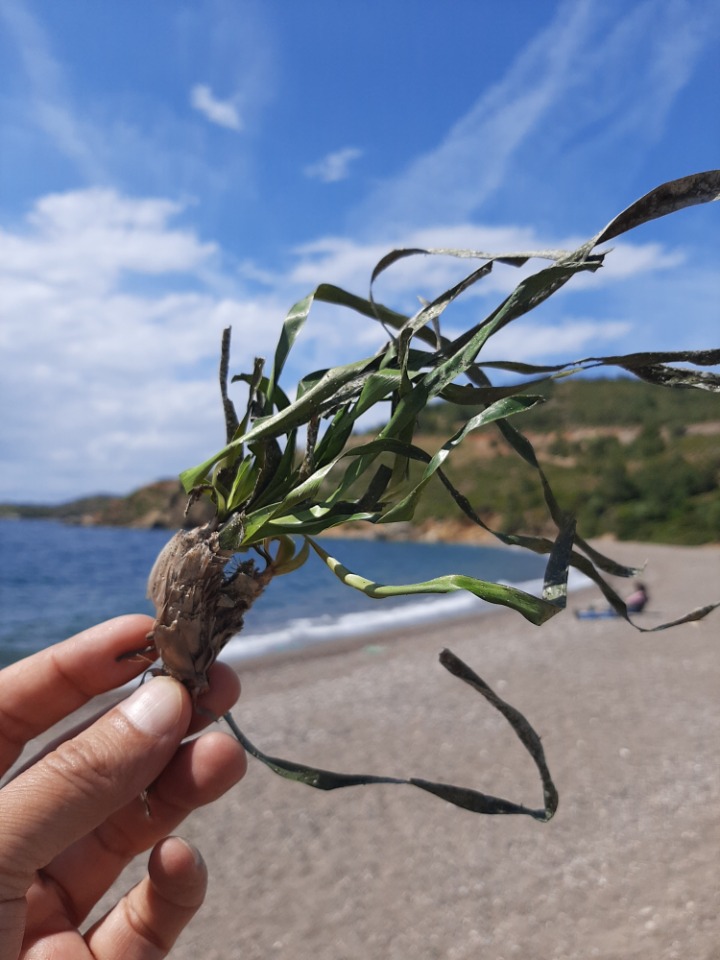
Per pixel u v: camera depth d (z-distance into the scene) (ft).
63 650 0.60
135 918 0.51
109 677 0.61
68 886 0.53
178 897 0.50
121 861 0.54
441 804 2.26
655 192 0.39
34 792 0.44
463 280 0.46
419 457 0.46
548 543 0.42
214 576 0.49
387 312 0.53
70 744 0.46
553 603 0.39
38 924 0.51
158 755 0.46
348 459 0.52
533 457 0.44
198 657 0.49
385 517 0.45
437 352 0.48
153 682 0.48
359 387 0.49
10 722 0.60
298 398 0.51
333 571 0.48
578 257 0.42
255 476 0.50
